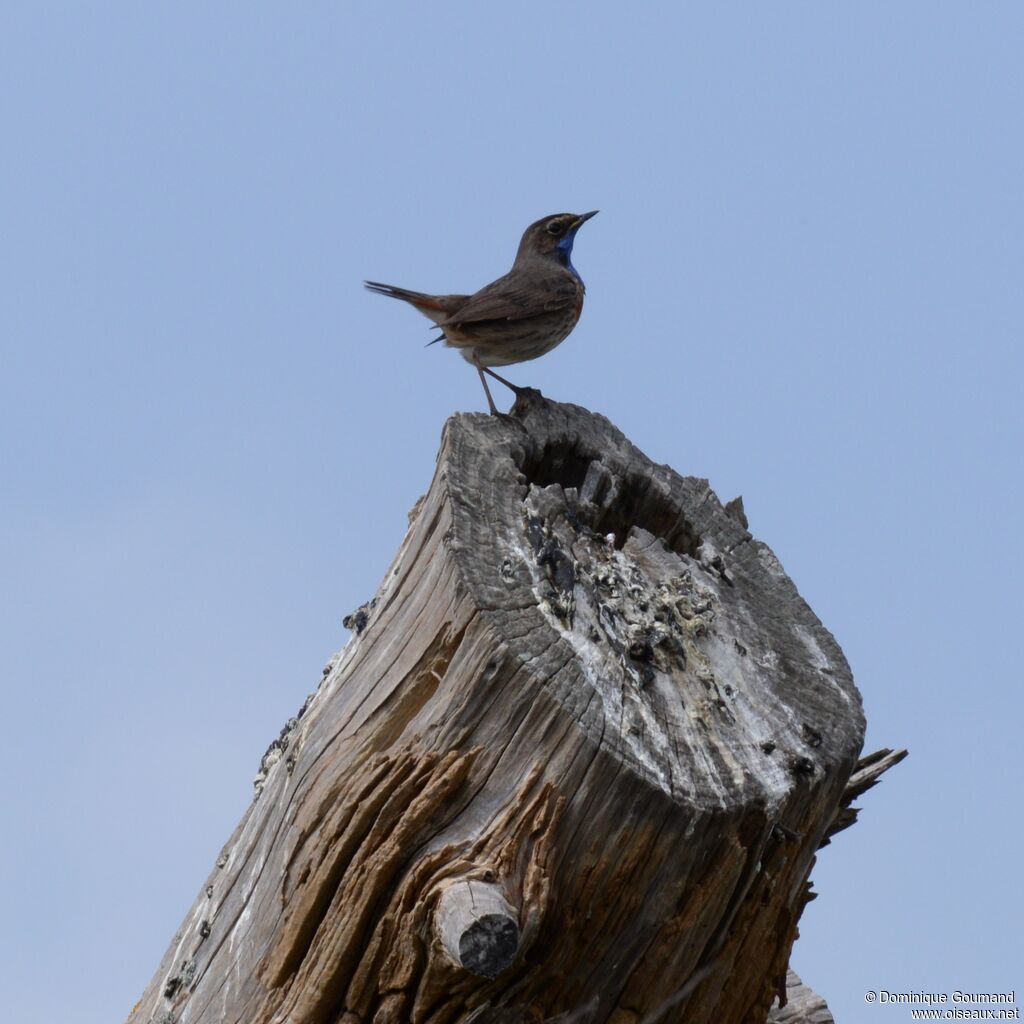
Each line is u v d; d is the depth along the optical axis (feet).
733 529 42.63
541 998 30.60
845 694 37.04
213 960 34.22
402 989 29.71
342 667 35.58
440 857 29.19
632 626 33.60
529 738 30.32
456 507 34.09
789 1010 43.98
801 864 34.47
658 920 30.71
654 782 29.94
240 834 37.11
